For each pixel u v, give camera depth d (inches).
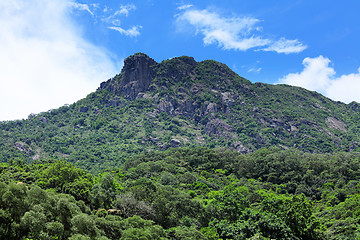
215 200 3531.0
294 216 2827.3
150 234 2251.5
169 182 4618.6
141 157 6505.9
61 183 3065.9
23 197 1899.6
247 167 6053.2
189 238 2490.2
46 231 1817.2
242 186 4598.9
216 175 5649.6
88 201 2928.2
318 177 5408.5
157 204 3065.9
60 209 2015.3
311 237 2829.7
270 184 5393.7
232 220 3174.2
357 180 4982.8
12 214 1793.8
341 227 2987.2
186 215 3230.8
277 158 6122.1
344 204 3681.1
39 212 1863.9
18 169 3459.6
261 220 2719.0
